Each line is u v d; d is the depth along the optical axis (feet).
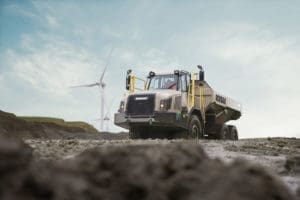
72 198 10.21
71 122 142.31
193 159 12.62
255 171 11.87
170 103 52.65
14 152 10.71
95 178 11.59
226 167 11.86
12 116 99.14
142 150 13.10
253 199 10.64
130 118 53.31
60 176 10.76
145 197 11.19
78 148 33.55
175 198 11.25
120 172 11.93
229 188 10.69
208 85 62.54
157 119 52.11
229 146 37.55
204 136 66.49
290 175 25.86
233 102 70.59
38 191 10.16
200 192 10.93
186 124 54.85
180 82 56.24
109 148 13.83
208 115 64.64
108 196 11.02
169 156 12.41
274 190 11.60
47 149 31.58
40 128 101.24
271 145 41.55
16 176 10.19
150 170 11.77
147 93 53.47
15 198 9.76
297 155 31.42
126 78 56.85
